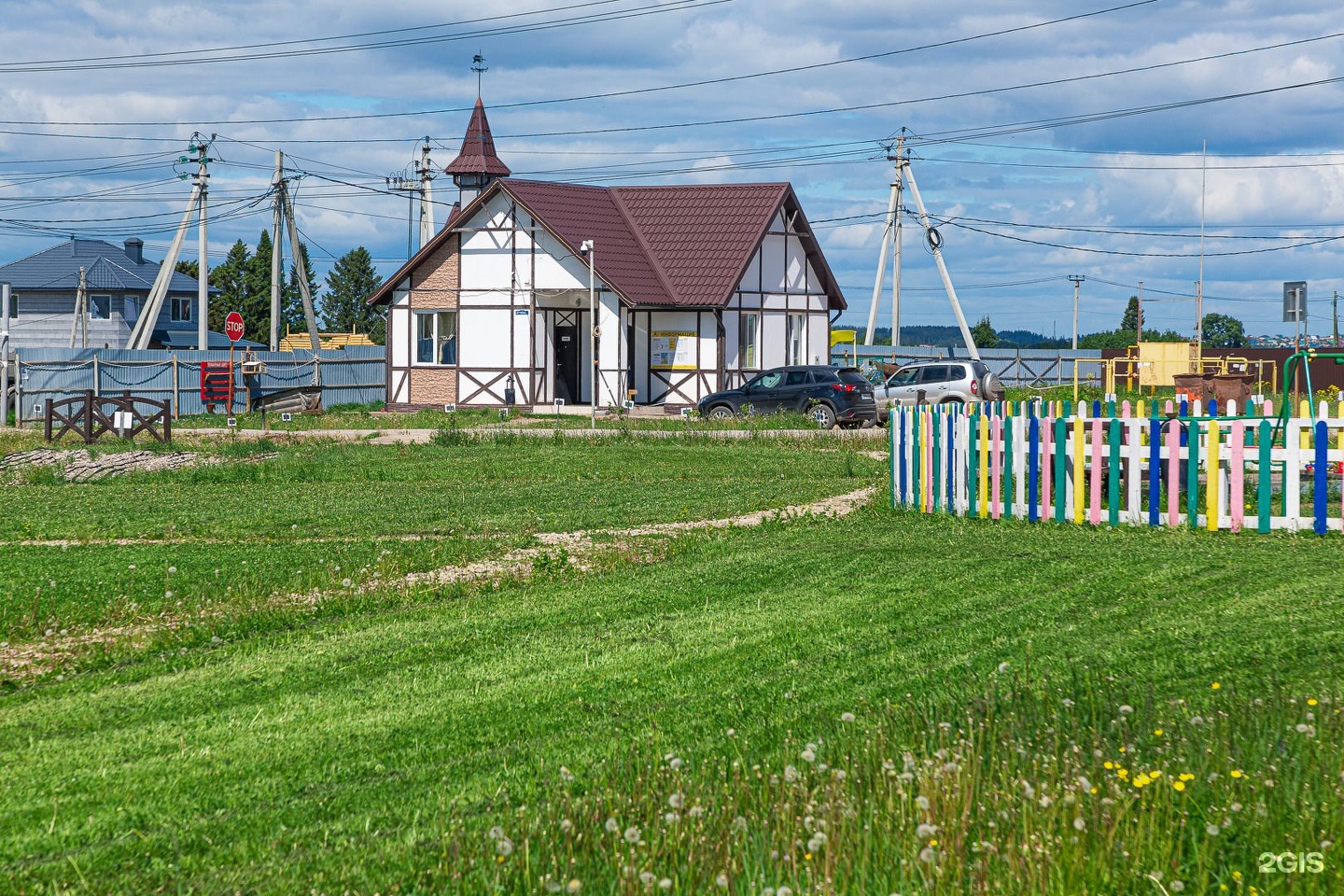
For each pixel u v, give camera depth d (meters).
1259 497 14.23
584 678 8.51
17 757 7.01
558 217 42.59
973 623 9.81
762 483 22.11
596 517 17.62
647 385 43.00
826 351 46.81
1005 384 63.62
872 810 5.33
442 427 34.34
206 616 10.98
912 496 17.48
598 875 5.01
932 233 62.84
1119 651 8.66
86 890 5.11
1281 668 8.03
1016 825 5.33
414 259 43.44
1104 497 16.45
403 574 13.15
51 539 16.22
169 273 53.62
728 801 5.63
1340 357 14.33
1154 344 52.78
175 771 6.68
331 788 6.36
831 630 9.75
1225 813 5.42
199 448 28.95
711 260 42.84
